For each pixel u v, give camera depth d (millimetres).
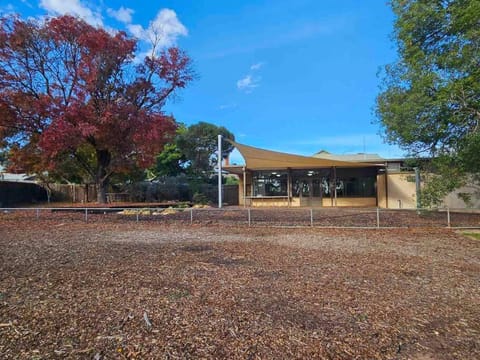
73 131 14219
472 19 7039
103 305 3334
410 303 3422
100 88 16109
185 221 11664
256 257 5699
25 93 15000
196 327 2814
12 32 14484
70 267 4965
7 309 3221
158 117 16141
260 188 22156
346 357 2342
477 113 7816
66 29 15266
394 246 6836
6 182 21609
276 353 2387
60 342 2541
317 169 21422
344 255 5887
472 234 8531
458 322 2955
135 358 2314
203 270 4773
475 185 13742
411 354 2389
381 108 12094
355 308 3271
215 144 34719
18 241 7543
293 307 3289
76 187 25047
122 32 16297
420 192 11445
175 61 17641
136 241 7531
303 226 10258
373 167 20719
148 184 25750
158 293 3713
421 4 8828
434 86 8375
